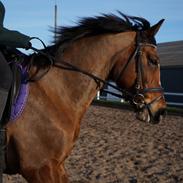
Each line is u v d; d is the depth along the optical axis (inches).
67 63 171.8
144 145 388.2
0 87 159.2
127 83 174.1
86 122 556.7
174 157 338.0
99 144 390.3
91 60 173.8
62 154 164.2
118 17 178.9
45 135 162.4
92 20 177.3
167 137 436.8
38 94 165.9
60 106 167.2
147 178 275.9
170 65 1042.7
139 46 172.9
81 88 171.2
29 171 162.6
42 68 170.1
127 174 284.7
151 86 173.3
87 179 270.7
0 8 161.0
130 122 561.3
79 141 404.8
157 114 173.8
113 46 174.1
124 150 362.9
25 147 162.1
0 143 162.6
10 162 165.8
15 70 165.5
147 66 173.2
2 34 160.7
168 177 278.7
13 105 162.6
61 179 165.0
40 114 163.3
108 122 559.8
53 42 179.0
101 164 310.5
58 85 169.6
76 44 176.1
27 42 165.2
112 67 175.6
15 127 162.7
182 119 606.2
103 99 991.6
